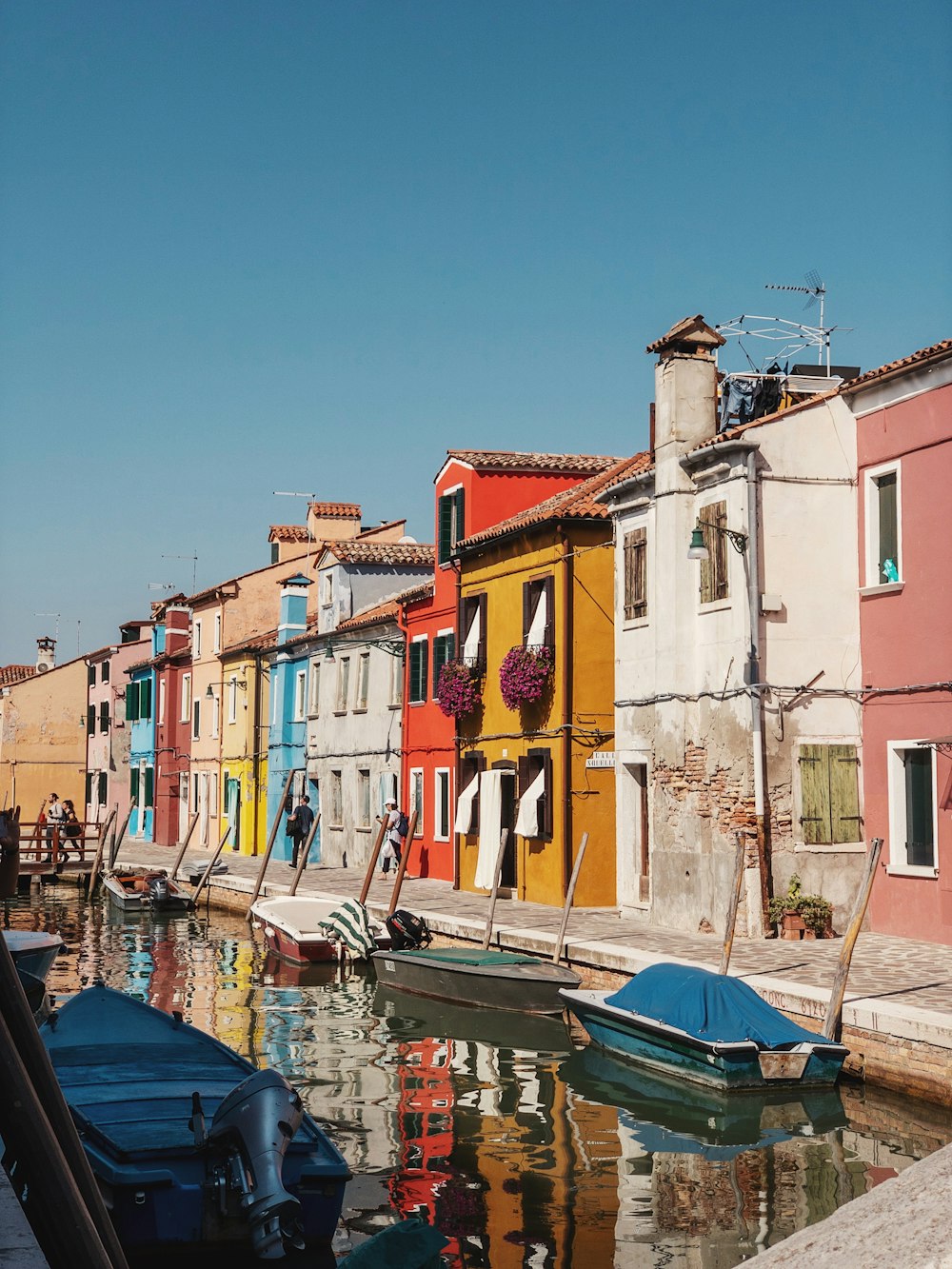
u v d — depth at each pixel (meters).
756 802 20.17
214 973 23.61
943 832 18.81
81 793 68.69
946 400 19.03
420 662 34.91
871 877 13.74
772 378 25.11
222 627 51.16
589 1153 11.64
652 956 17.98
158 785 56.66
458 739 31.42
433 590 34.00
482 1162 11.39
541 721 27.47
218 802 51.16
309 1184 9.03
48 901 38.62
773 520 20.70
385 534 51.94
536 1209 10.12
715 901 20.86
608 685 26.77
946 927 18.72
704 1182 10.73
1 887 5.25
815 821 20.38
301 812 39.69
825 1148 11.59
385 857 35.28
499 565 29.80
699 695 21.67
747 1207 10.10
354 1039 17.44
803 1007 14.35
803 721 20.53
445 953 20.36
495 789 29.11
